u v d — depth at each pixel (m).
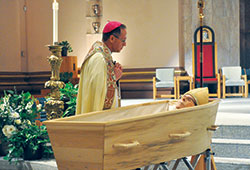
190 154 2.22
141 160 1.86
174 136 1.99
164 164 2.05
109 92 2.81
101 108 2.68
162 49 11.05
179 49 10.98
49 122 1.75
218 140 4.18
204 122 2.31
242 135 4.32
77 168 1.75
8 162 3.95
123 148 1.68
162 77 10.29
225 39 11.98
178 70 10.91
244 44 13.19
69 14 11.70
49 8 11.82
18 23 11.70
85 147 1.69
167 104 2.91
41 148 4.07
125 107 2.44
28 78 11.88
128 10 11.29
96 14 11.42
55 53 3.82
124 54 11.31
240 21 13.20
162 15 11.05
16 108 4.00
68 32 11.72
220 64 11.98
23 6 11.87
